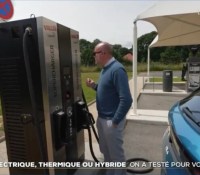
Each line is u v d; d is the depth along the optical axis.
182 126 1.74
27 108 2.32
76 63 2.89
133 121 5.54
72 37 2.76
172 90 10.78
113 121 2.44
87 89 11.73
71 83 2.74
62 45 2.50
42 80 2.20
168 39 9.47
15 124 2.43
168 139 1.97
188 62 9.98
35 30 2.14
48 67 2.22
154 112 6.30
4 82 2.39
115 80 2.43
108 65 2.54
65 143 2.53
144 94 10.14
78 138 3.08
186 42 10.64
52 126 2.31
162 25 6.63
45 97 2.22
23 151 2.44
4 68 2.35
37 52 2.16
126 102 2.38
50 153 2.31
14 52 2.27
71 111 2.74
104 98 2.57
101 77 2.63
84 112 2.95
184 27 6.92
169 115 2.16
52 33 2.29
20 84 2.31
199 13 4.64
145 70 30.89
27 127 2.35
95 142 4.13
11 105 2.40
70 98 2.72
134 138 4.40
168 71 10.30
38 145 2.32
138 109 6.80
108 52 2.53
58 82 2.42
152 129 4.97
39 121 2.21
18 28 2.20
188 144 1.44
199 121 1.72
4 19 2.56
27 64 2.12
